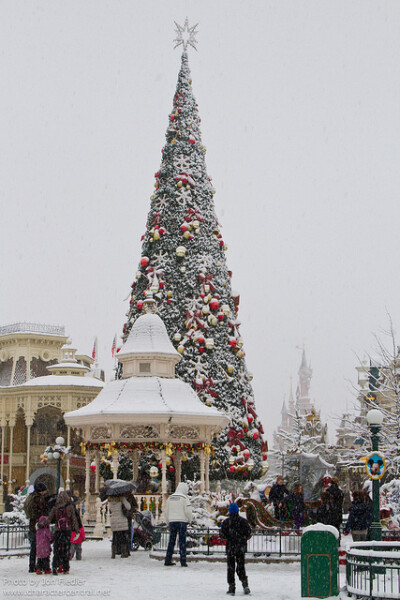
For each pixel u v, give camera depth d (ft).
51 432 207.62
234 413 133.08
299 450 135.95
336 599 55.88
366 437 134.21
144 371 113.60
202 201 141.90
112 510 82.79
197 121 147.74
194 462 128.67
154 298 135.44
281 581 66.23
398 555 54.54
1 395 200.64
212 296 136.98
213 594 59.11
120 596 57.62
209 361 132.98
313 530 57.31
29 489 102.01
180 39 153.28
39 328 230.68
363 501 76.28
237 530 59.00
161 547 85.20
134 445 107.04
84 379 200.75
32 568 70.33
